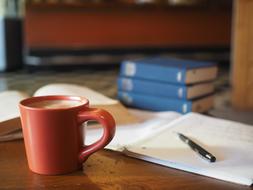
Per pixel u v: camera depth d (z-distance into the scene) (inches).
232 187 19.0
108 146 24.1
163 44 138.9
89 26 132.4
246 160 21.6
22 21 131.6
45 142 19.4
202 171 20.4
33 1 122.6
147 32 137.2
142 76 39.4
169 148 23.4
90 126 28.2
